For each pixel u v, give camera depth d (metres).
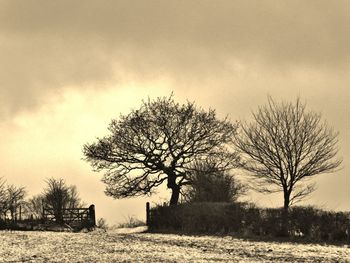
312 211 46.34
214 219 51.97
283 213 47.31
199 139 68.56
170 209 56.62
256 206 49.88
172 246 40.03
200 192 62.28
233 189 62.00
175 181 68.31
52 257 33.84
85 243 41.25
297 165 57.66
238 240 44.75
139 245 40.34
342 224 44.91
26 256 34.22
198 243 42.25
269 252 36.88
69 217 63.84
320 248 39.38
